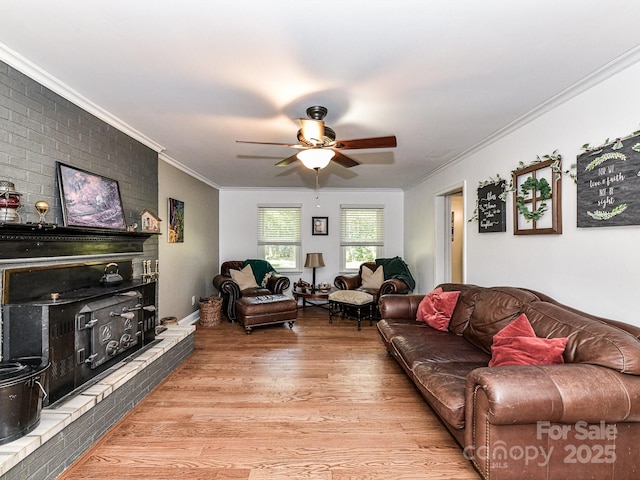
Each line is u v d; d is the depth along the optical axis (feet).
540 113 8.56
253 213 21.26
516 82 7.07
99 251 8.74
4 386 4.90
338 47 5.78
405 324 10.96
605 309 6.75
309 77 6.84
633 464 5.07
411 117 9.08
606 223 6.62
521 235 9.42
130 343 8.68
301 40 5.58
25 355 6.04
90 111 8.40
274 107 8.38
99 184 8.77
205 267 18.69
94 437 6.58
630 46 5.77
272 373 10.24
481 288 10.11
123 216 9.66
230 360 11.35
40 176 6.96
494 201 10.68
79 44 5.72
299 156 8.54
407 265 20.16
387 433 7.11
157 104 8.23
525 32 5.38
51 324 6.11
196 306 17.22
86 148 8.36
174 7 4.78
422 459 6.28
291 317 15.60
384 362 11.22
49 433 5.38
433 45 5.74
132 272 10.38
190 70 6.59
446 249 15.87
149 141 11.23
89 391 6.75
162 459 6.23
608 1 4.66
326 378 9.89
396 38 5.53
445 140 11.09
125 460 6.21
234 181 18.90
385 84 7.16
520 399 4.80
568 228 7.71
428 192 16.88
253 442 6.77
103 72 6.68
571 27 5.24
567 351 5.90
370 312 16.58
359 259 21.48
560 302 7.97
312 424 7.43
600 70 6.52
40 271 6.86
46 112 7.09
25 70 6.43
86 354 7.03
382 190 21.27
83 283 8.15
